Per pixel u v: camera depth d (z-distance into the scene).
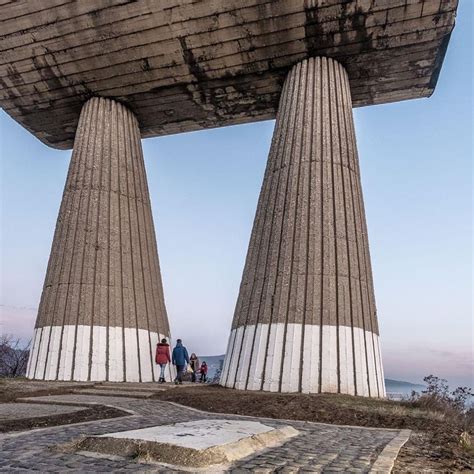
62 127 22.84
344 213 15.42
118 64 18.66
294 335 13.89
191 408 10.38
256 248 16.06
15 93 20.62
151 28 17.17
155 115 21.58
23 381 16.11
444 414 9.55
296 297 14.32
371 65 17.67
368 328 14.46
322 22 16.11
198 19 16.64
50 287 18.50
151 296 19.47
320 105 16.61
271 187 16.42
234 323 15.84
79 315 17.66
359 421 8.86
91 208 19.02
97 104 20.33
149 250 20.12
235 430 5.93
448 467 5.14
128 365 17.62
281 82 18.88
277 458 5.00
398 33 16.17
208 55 17.81
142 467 4.48
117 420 7.82
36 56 18.84
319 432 7.17
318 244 14.83
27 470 4.38
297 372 13.44
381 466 4.80
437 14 15.41
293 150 16.23
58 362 17.08
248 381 14.00
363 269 15.13
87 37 17.81
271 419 8.88
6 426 7.05
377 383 14.01
